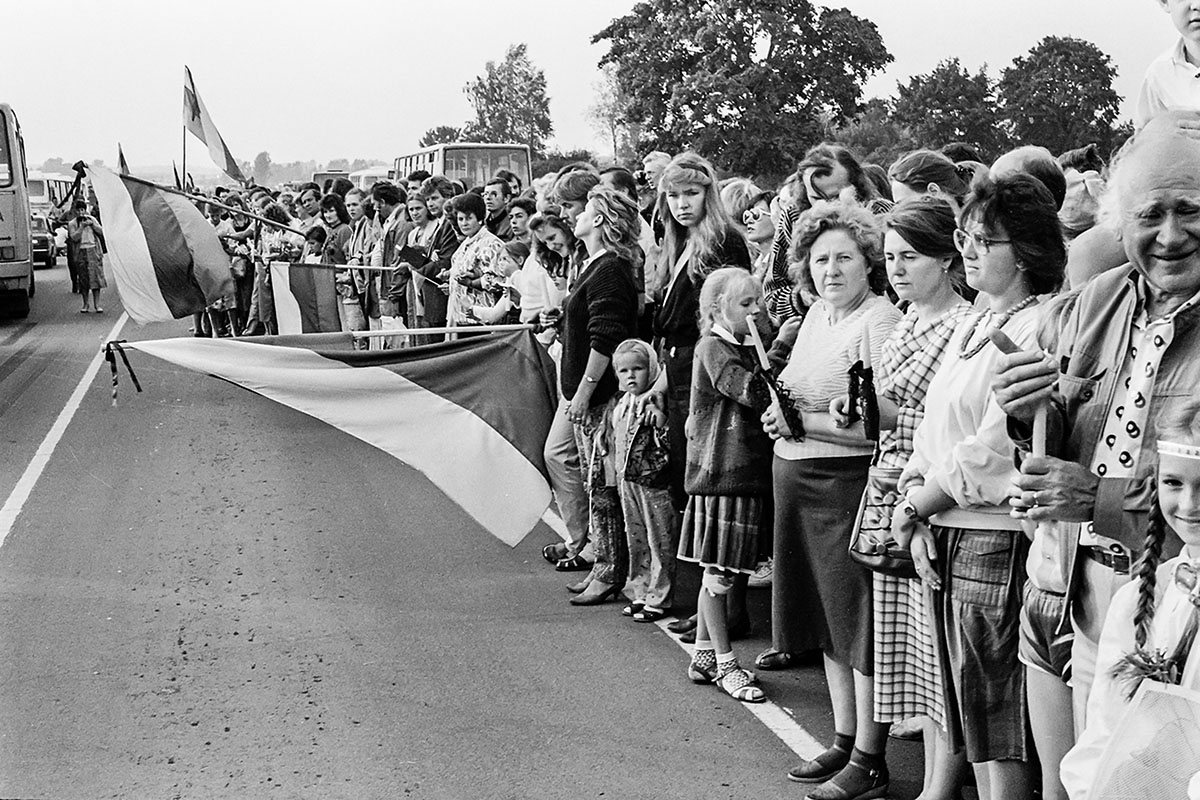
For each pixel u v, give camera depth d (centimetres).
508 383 752
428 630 641
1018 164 517
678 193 627
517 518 747
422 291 1165
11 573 747
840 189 625
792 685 565
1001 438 372
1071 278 408
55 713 542
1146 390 319
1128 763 275
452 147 3083
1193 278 311
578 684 567
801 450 461
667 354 644
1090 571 337
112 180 1019
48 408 1356
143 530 844
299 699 554
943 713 410
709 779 471
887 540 417
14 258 2284
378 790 468
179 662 600
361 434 752
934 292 423
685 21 5116
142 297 1013
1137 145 318
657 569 647
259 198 1805
